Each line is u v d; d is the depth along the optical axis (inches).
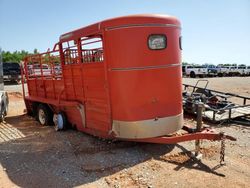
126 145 240.2
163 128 215.0
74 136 272.8
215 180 172.4
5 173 189.8
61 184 171.6
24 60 389.7
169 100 216.4
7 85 925.2
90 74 235.9
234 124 321.1
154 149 229.5
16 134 293.4
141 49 202.2
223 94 411.5
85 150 231.5
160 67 209.2
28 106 397.1
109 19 206.4
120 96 209.0
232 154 216.1
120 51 203.8
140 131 208.2
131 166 196.2
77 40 243.3
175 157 211.5
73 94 269.4
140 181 172.7
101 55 220.8
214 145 235.8
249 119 341.1
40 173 188.4
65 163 204.7
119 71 206.1
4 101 377.7
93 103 238.4
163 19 207.8
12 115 410.3
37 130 309.1
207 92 409.7
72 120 284.5
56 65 302.2
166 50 211.0
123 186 167.2
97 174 184.5
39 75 350.3
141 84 204.8
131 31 200.7
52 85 316.5
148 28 202.2
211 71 1421.0
